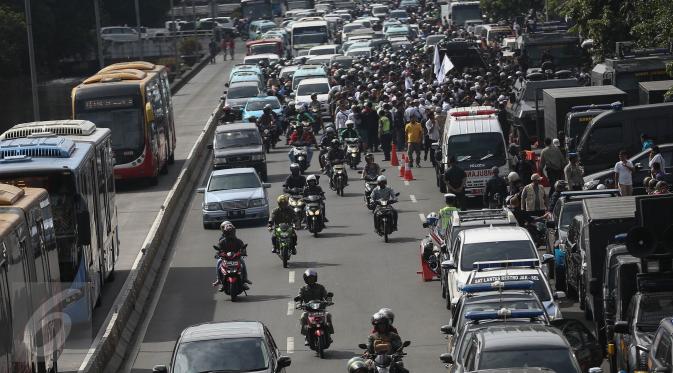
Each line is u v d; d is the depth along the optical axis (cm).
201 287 8475
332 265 8825
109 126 12862
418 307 7462
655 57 12369
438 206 10956
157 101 13650
